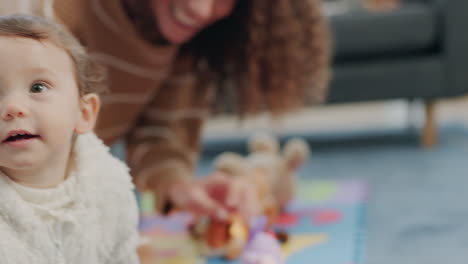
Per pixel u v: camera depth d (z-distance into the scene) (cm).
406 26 203
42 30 57
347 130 244
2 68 54
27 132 53
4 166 54
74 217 58
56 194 58
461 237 134
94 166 61
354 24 202
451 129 234
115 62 97
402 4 237
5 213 55
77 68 59
